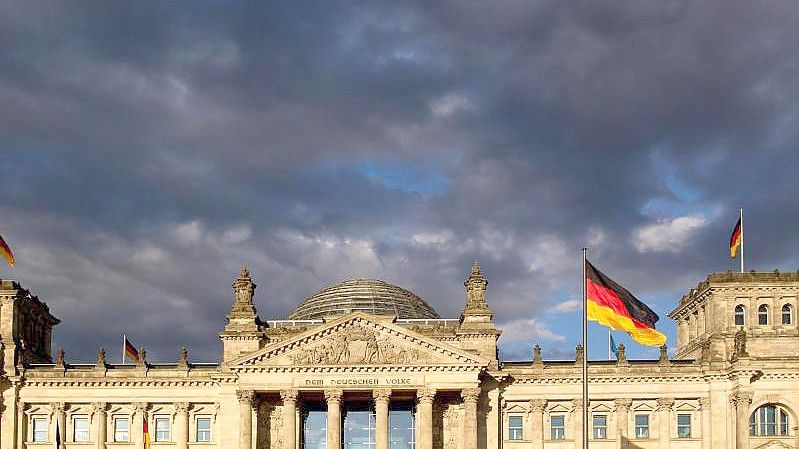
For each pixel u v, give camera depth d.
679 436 192.00
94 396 195.00
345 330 183.62
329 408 181.25
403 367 181.75
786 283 193.38
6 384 193.25
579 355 195.00
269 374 182.62
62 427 193.88
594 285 134.50
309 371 182.25
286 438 180.50
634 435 192.50
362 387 182.00
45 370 194.75
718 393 191.38
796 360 187.00
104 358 196.50
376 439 180.62
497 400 191.00
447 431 190.38
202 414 195.75
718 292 194.12
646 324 134.50
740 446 185.88
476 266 194.38
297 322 198.12
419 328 193.00
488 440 189.62
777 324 192.88
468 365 181.75
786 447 187.12
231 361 182.25
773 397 187.50
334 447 179.88
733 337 192.38
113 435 195.00
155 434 194.88
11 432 192.25
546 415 193.75
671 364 193.75
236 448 188.00
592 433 192.75
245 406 181.88
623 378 192.50
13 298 195.50
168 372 195.25
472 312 191.25
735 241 196.62
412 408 194.25
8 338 194.62
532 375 192.62
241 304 193.25
